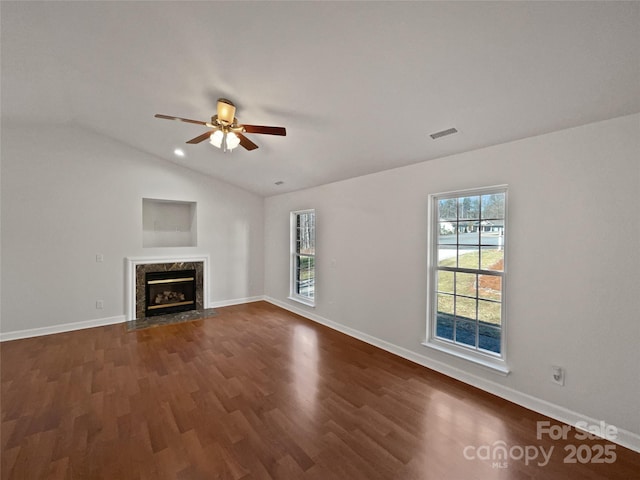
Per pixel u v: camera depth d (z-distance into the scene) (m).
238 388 2.70
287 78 2.28
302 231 5.29
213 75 2.42
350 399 2.52
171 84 2.69
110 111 3.50
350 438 2.04
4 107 3.32
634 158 1.89
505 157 2.51
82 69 2.62
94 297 4.38
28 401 2.46
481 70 1.80
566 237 2.18
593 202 2.05
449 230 3.03
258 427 2.15
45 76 2.77
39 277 3.99
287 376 2.93
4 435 2.04
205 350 3.57
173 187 5.04
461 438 2.04
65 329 4.17
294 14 1.67
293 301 5.31
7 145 3.77
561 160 2.19
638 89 1.69
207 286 5.43
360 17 1.61
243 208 5.88
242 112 2.89
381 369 3.09
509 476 1.73
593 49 1.50
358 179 3.95
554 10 1.35
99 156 4.38
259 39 1.92
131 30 2.05
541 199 2.30
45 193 4.00
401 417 2.28
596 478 1.71
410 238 3.30
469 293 2.87
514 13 1.40
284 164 4.12
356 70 2.03
